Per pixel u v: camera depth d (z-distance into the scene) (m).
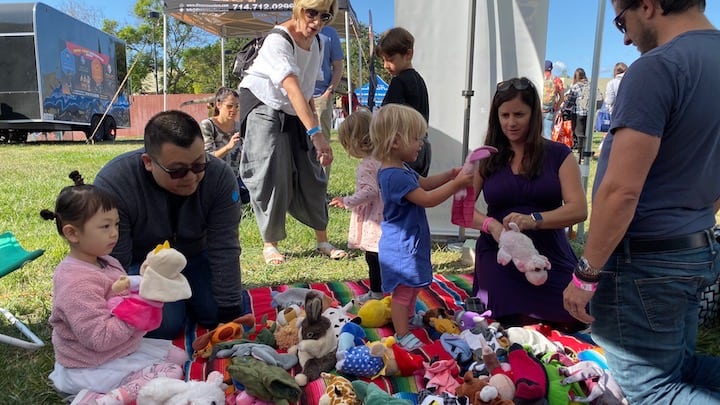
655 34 1.78
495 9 4.46
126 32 42.97
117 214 2.20
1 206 6.02
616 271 1.88
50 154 12.16
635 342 1.87
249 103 3.84
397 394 2.09
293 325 2.52
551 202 2.86
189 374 2.31
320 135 3.55
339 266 4.09
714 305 2.84
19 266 2.56
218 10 8.01
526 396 1.96
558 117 10.80
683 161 1.74
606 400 1.99
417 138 2.60
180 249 2.73
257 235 4.91
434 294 3.37
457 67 4.63
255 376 2.00
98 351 2.09
